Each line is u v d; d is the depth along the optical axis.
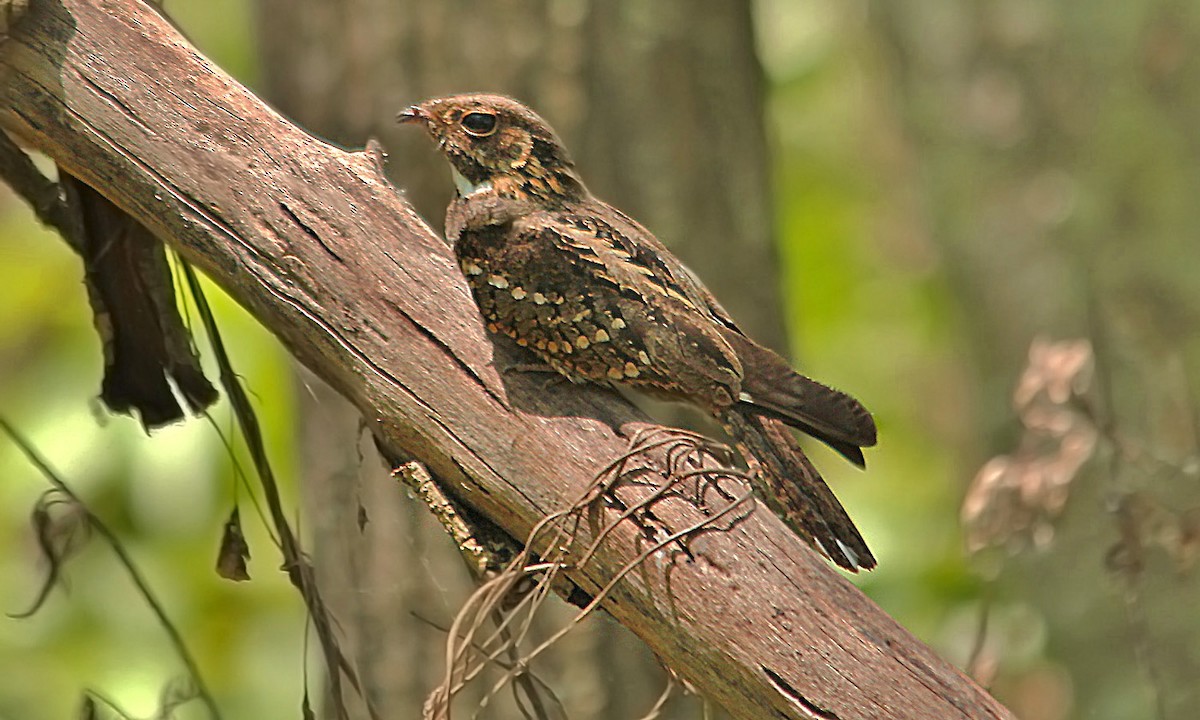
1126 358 12.40
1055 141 13.34
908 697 6.43
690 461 6.63
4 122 6.89
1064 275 13.28
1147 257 12.52
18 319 14.32
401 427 6.88
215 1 16.80
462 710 9.91
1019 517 9.30
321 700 11.39
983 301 14.00
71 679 12.64
